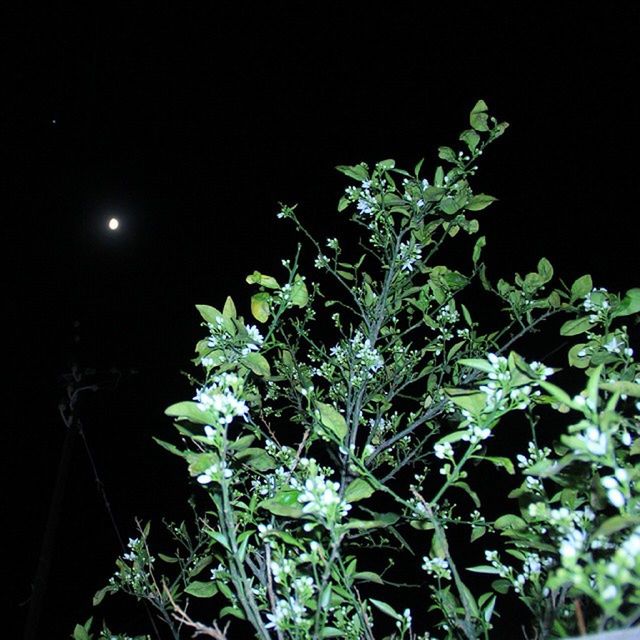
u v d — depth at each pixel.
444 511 0.84
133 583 0.81
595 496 0.52
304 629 0.49
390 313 0.94
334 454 0.81
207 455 0.48
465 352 0.94
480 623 0.60
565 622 0.52
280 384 1.16
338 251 1.00
